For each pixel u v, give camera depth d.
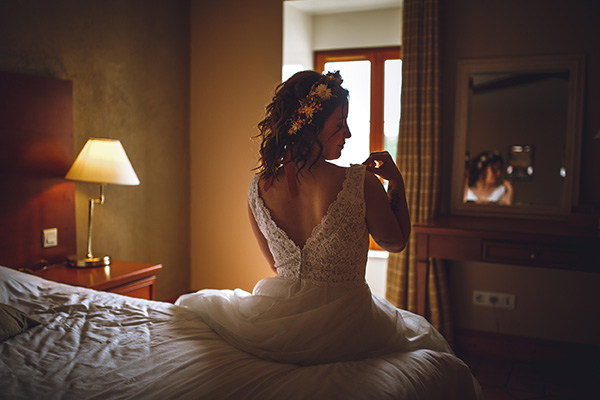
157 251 3.85
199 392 1.16
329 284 1.33
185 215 4.14
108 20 3.28
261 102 3.84
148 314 1.75
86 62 3.13
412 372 1.27
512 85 3.24
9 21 2.63
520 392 2.74
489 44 3.28
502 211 3.28
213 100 4.02
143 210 3.69
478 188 3.34
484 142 3.32
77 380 1.26
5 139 2.55
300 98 1.32
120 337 1.54
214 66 3.99
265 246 1.53
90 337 1.55
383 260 4.11
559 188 3.16
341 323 1.32
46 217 2.79
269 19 3.78
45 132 2.77
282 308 1.36
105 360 1.38
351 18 4.17
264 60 3.82
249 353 1.41
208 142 4.06
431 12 3.24
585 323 3.17
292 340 1.33
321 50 4.35
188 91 4.10
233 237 4.03
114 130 3.38
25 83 2.64
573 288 3.19
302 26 4.11
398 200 1.39
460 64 3.33
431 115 3.29
